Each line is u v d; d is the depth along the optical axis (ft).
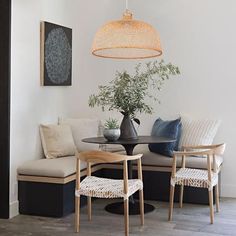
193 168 17.66
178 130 18.61
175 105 19.86
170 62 19.84
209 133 18.61
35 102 17.81
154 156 18.34
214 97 19.33
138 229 14.98
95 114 20.80
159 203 17.99
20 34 16.66
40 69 18.07
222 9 19.07
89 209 15.93
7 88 16.05
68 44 20.08
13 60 16.30
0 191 16.15
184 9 19.58
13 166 16.40
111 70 20.54
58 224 15.44
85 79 20.79
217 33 19.19
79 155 14.30
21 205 16.53
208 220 15.89
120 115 20.52
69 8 20.27
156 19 19.94
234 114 19.08
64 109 20.08
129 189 14.17
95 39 15.70
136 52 17.03
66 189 16.25
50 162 16.87
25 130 17.16
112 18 20.42
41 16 18.08
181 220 15.88
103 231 14.80
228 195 19.16
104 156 13.98
